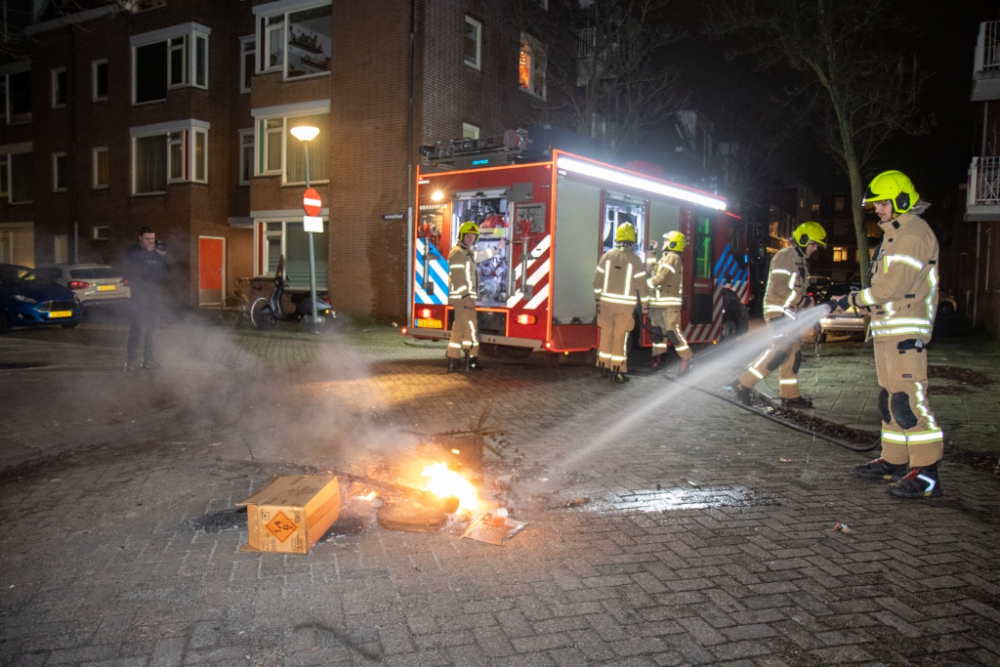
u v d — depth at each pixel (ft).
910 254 15.55
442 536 13.10
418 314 35.88
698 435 21.94
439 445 16.98
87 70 79.82
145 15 74.69
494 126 65.77
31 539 12.74
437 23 58.49
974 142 76.13
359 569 11.61
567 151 30.78
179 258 74.08
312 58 64.13
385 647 9.26
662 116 69.56
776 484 16.78
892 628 10.01
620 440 21.04
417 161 57.72
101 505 14.61
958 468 18.53
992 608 10.66
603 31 60.39
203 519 13.82
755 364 25.90
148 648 9.14
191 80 72.38
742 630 9.87
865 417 24.29
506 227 32.04
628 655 9.18
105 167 80.12
